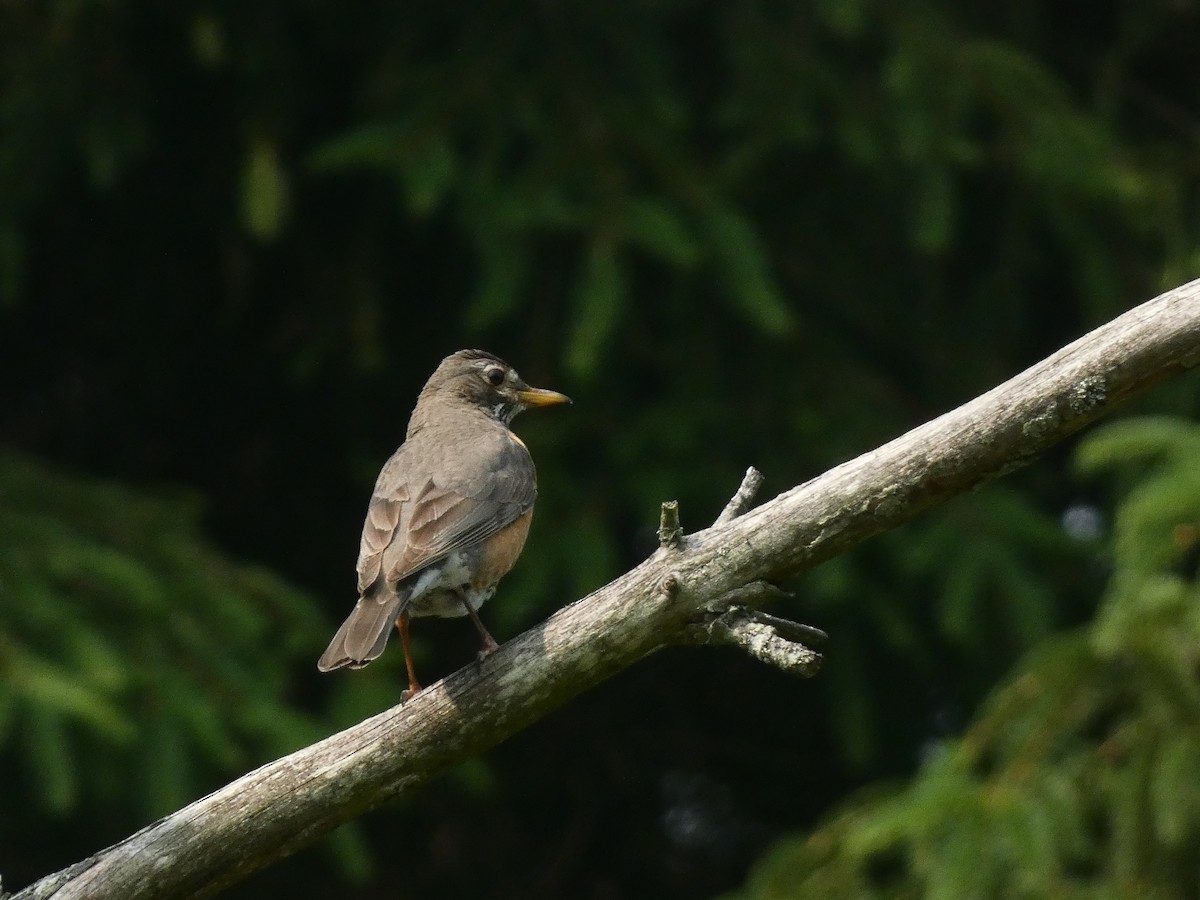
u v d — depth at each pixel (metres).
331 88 13.96
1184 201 13.78
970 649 12.55
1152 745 8.77
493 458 8.59
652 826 15.99
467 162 12.71
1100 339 6.09
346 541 15.52
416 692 7.93
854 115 12.98
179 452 15.98
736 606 6.36
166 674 11.09
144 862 6.52
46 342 15.91
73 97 12.73
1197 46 15.73
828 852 9.47
